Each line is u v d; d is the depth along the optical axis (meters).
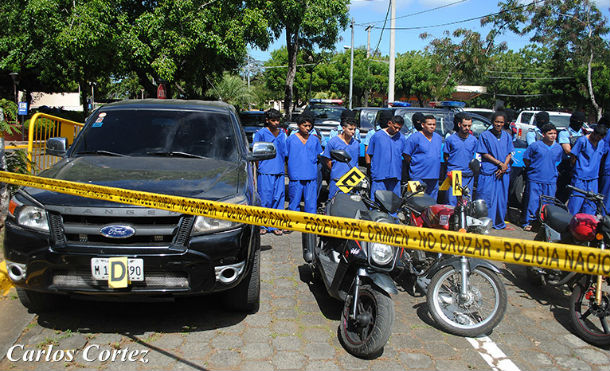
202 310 4.21
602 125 6.73
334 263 3.97
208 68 20.11
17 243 3.38
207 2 16.11
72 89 39.31
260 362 3.39
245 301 4.02
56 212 3.35
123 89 40.84
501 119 7.25
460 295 3.87
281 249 6.19
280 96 52.59
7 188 5.92
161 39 15.41
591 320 4.27
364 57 41.28
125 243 3.32
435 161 6.87
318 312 4.27
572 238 4.28
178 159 4.43
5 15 16.59
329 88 42.97
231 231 3.49
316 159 6.73
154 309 4.20
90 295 3.45
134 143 4.62
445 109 10.27
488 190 7.44
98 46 14.93
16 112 6.84
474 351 3.71
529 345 3.85
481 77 36.06
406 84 36.44
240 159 4.64
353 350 3.51
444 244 2.33
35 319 3.92
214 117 4.99
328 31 23.44
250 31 17.19
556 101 47.75
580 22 32.28
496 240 2.22
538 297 4.94
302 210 8.22
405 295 4.84
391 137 6.81
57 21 14.41
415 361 3.51
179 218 3.37
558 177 8.15
